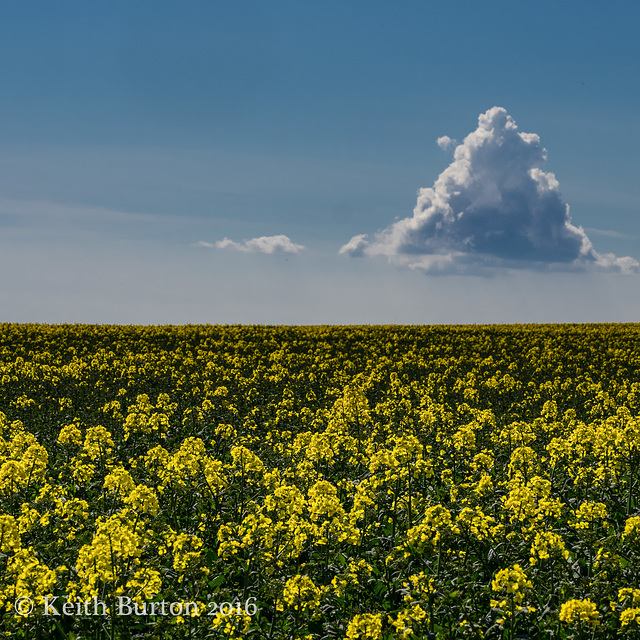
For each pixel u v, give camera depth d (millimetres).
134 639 8781
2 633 8164
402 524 11930
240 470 13445
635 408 25047
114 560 8195
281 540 9898
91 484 13742
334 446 15555
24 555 8125
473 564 10203
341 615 8781
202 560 9039
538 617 8609
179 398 26484
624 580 9125
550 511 10617
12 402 23234
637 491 14258
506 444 16859
